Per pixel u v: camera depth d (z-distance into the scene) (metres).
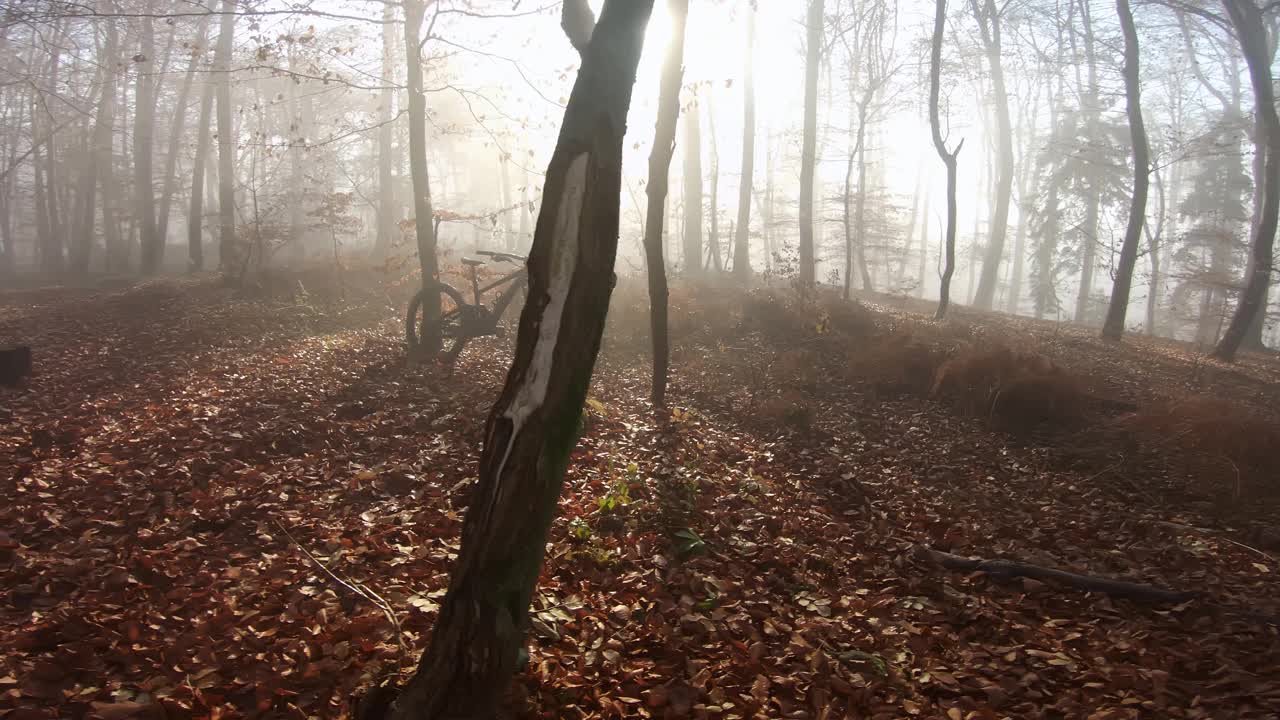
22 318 13.98
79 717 2.88
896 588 4.57
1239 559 5.15
